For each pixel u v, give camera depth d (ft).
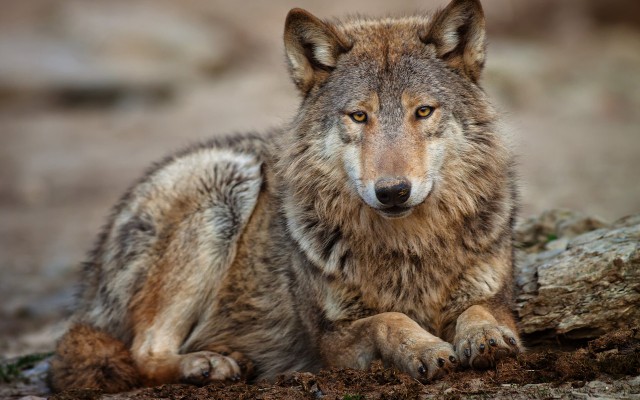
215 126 116.06
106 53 149.69
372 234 30.45
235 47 160.45
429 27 31.37
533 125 108.68
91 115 134.92
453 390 26.30
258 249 35.01
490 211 31.22
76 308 39.37
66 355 33.37
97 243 38.99
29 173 102.99
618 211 65.00
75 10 164.45
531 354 27.78
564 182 78.64
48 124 129.08
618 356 26.84
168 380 33.68
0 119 134.10
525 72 123.03
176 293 35.22
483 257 30.76
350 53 31.83
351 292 30.78
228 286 35.55
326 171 31.04
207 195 35.76
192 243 35.37
